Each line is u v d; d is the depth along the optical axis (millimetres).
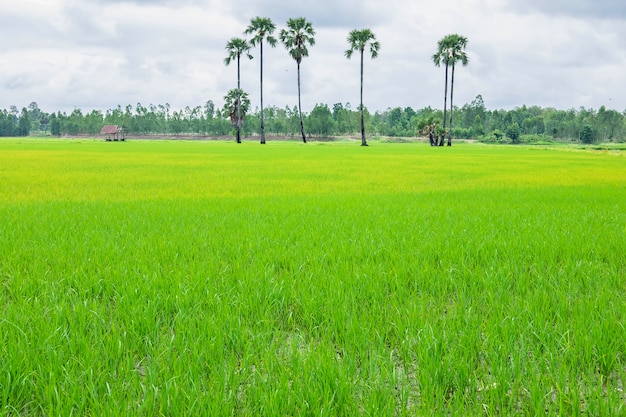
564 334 3846
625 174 26922
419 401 3238
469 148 84438
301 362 3445
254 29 96938
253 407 2996
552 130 199500
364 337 3896
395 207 12875
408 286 5746
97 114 198625
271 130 177875
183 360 3492
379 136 184875
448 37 91750
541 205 13352
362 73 92812
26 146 74250
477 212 11914
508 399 3129
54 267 6367
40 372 3289
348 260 6809
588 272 5977
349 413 2920
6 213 11461
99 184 20031
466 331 4047
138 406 2994
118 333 3930
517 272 6023
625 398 3236
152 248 7414
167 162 36750
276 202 13969
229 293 5020
